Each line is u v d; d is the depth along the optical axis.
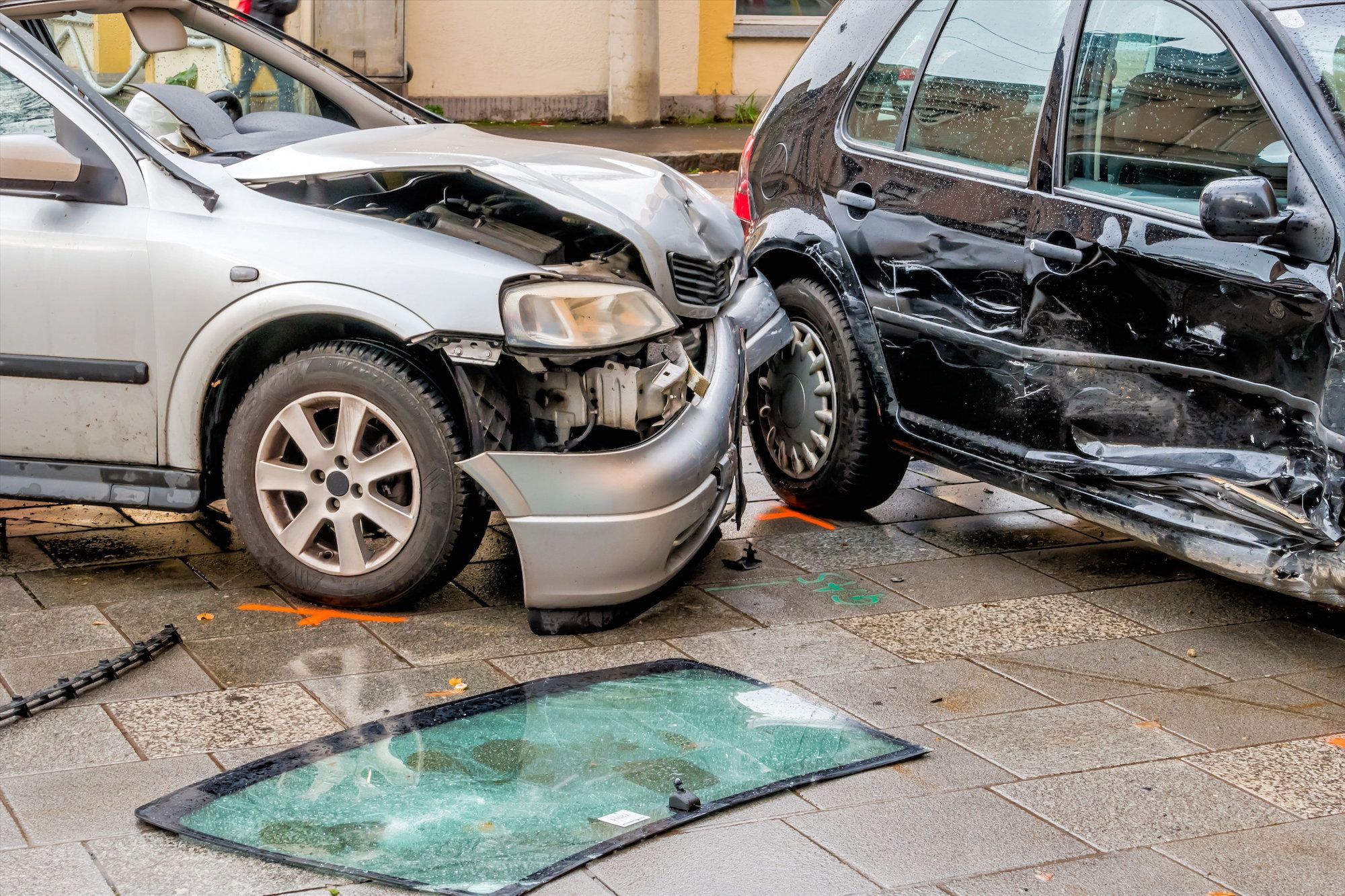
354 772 3.42
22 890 2.89
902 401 5.13
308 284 4.20
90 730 3.61
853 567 5.00
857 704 3.90
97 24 5.41
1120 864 3.11
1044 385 4.64
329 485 4.31
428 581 4.30
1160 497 4.37
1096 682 4.08
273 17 8.63
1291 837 3.25
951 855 3.12
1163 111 4.42
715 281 4.69
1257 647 4.36
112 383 4.41
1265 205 3.91
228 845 3.07
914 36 5.33
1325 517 3.98
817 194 5.46
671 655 4.20
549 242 4.41
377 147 4.69
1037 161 4.71
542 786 3.37
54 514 5.27
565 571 4.18
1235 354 4.15
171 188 4.42
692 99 16.56
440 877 2.96
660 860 3.06
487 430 4.15
